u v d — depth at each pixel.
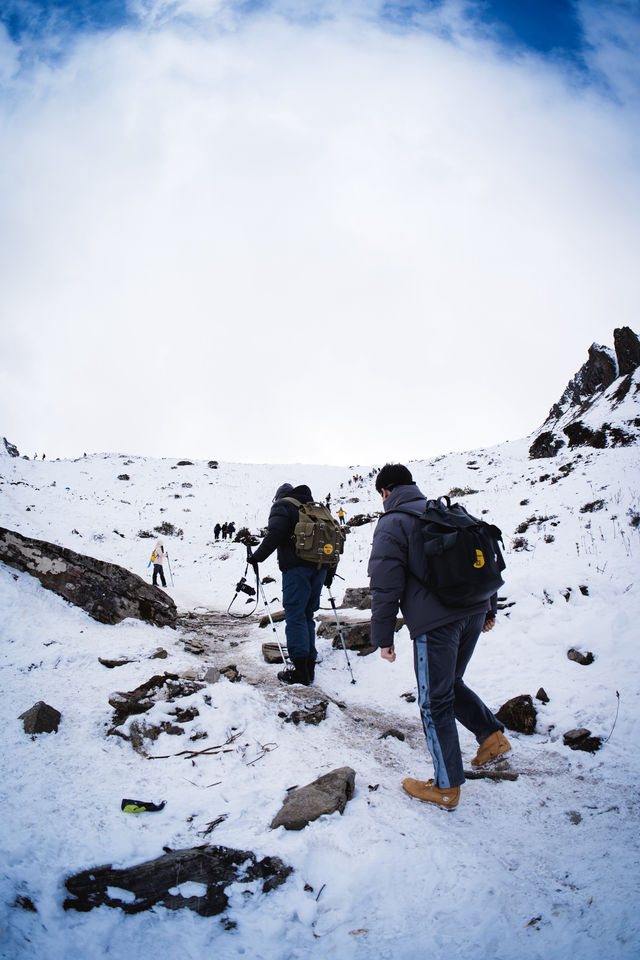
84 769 2.94
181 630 6.73
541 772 3.20
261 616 8.92
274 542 4.88
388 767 3.26
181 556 19.47
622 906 2.01
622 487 10.65
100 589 5.92
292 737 3.48
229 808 2.66
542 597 5.95
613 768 3.13
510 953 1.87
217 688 3.83
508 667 4.75
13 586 5.66
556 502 11.41
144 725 3.38
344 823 2.55
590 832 2.54
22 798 2.59
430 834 2.52
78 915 1.98
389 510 3.09
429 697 2.85
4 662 4.31
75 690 3.93
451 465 33.50
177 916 2.03
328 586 5.32
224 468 43.22
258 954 1.88
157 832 2.44
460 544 2.76
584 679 4.23
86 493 29.44
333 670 5.31
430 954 1.88
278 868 2.25
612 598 5.54
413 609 2.90
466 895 2.14
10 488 25.19
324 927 2.01
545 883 2.20
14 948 1.75
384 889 2.18
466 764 3.38
